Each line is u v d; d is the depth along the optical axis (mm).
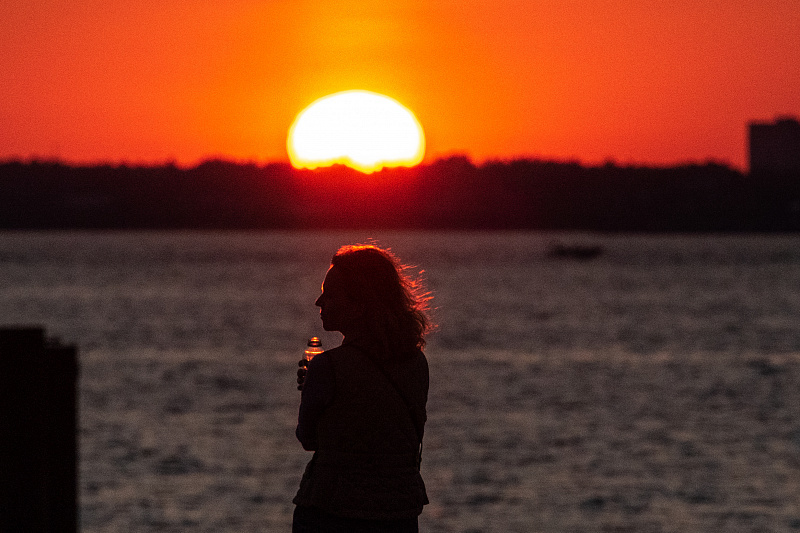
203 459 85938
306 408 16062
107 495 73625
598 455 91125
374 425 15984
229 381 141125
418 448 16688
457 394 130125
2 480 27109
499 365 164875
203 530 65062
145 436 97125
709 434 103000
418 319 16469
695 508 72562
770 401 126688
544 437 99688
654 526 68000
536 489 77625
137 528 65312
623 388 138250
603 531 66750
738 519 70000
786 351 190875
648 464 87375
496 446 94500
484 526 67625
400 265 16859
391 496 16000
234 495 73750
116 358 173375
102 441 94500
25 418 27266
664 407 121562
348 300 16266
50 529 32281
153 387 134375
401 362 16328
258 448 91062
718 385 142625
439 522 68500
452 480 80312
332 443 16078
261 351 184500
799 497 75562
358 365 16047
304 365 17641
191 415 110750
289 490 75250
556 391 134375
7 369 27172
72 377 32906
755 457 90562
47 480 30719
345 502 15859
